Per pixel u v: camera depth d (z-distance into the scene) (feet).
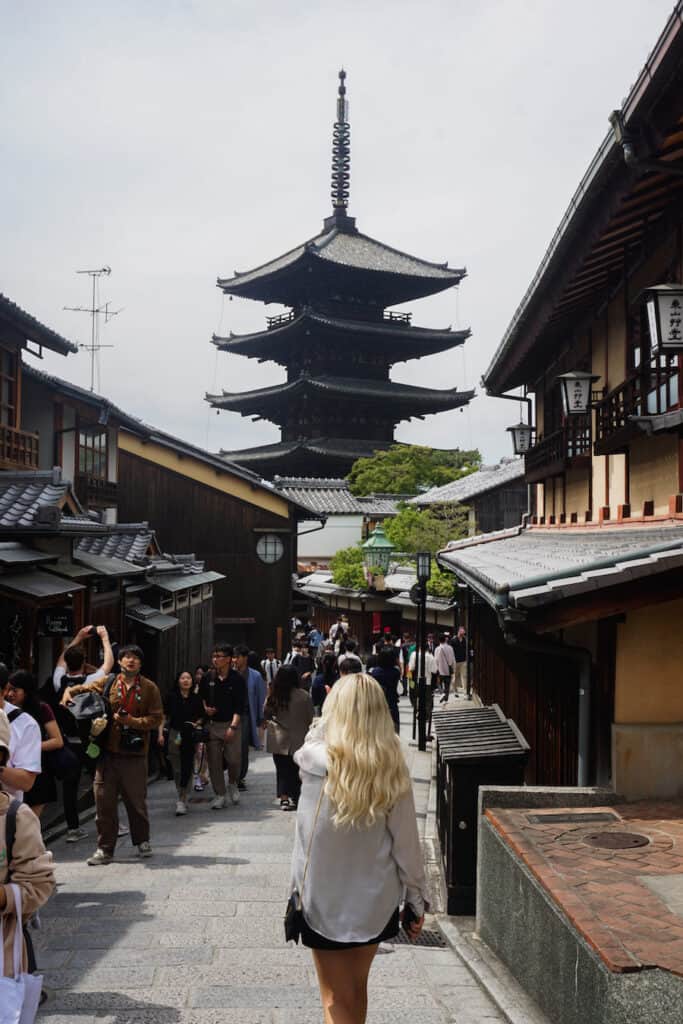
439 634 95.86
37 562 35.81
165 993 15.11
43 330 50.85
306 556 160.35
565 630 25.09
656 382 26.99
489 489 113.60
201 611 68.33
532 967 15.64
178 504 92.63
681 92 18.16
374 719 10.42
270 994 15.08
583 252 28.07
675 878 15.37
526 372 51.62
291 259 200.64
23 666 34.42
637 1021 11.50
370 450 200.64
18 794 15.25
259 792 38.34
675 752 20.93
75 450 67.26
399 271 196.34
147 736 25.66
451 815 22.45
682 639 21.07
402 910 11.00
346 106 220.23
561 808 20.49
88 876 23.84
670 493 26.73
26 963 10.68
